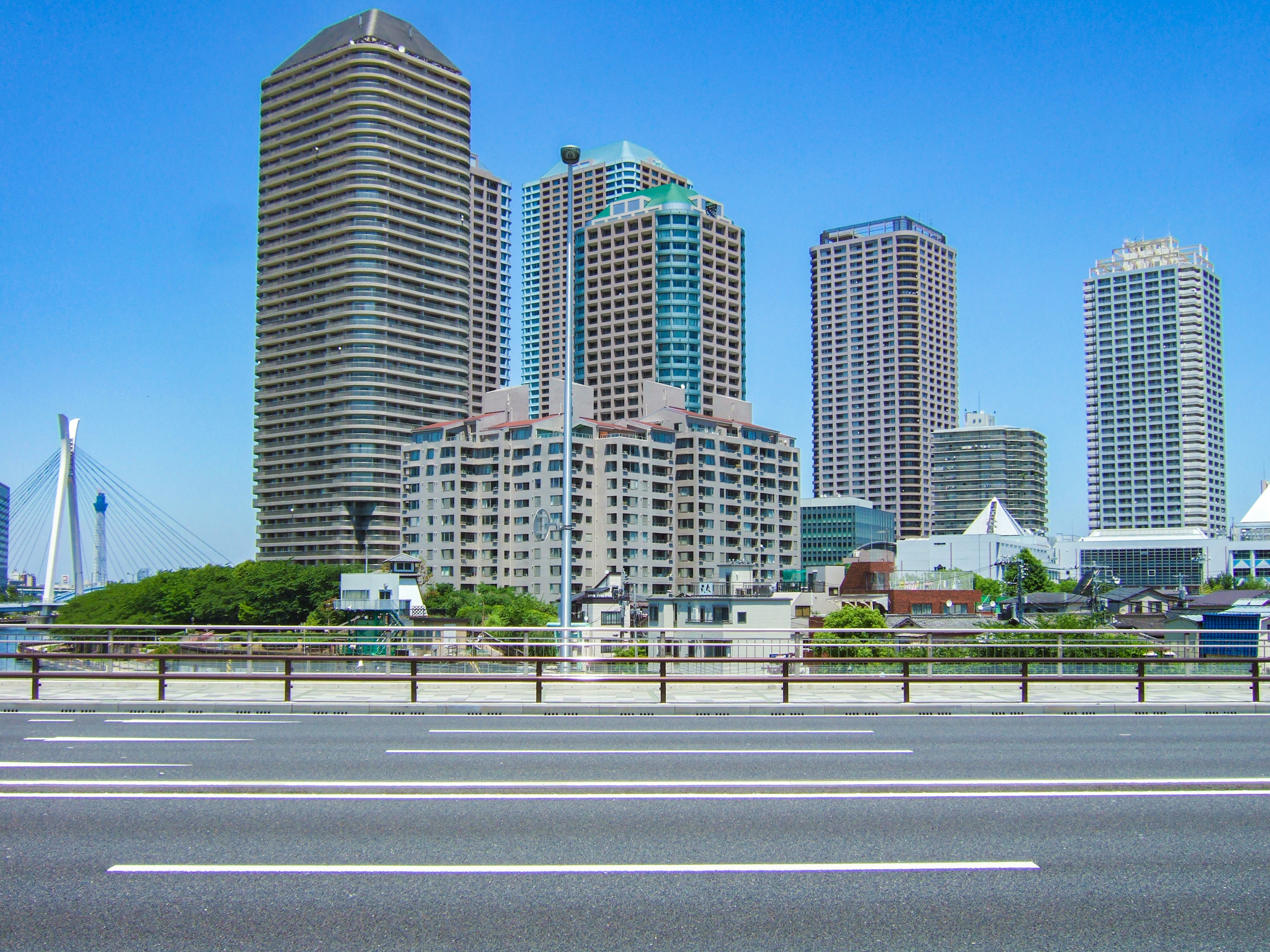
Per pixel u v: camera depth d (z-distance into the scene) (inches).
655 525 6058.1
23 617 4436.5
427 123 7696.9
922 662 1050.7
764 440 6786.4
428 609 4724.4
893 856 506.3
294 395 7539.4
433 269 7647.6
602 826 557.9
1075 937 405.7
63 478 5802.2
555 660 1026.7
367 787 647.8
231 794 628.7
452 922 415.8
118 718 959.6
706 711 1011.9
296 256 7583.7
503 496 5895.7
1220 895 454.0
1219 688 1229.1
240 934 403.2
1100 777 693.9
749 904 438.0
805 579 5506.9
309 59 7662.4
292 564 5428.2
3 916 422.3
